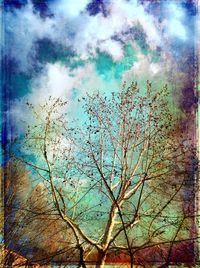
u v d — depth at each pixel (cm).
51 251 856
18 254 841
